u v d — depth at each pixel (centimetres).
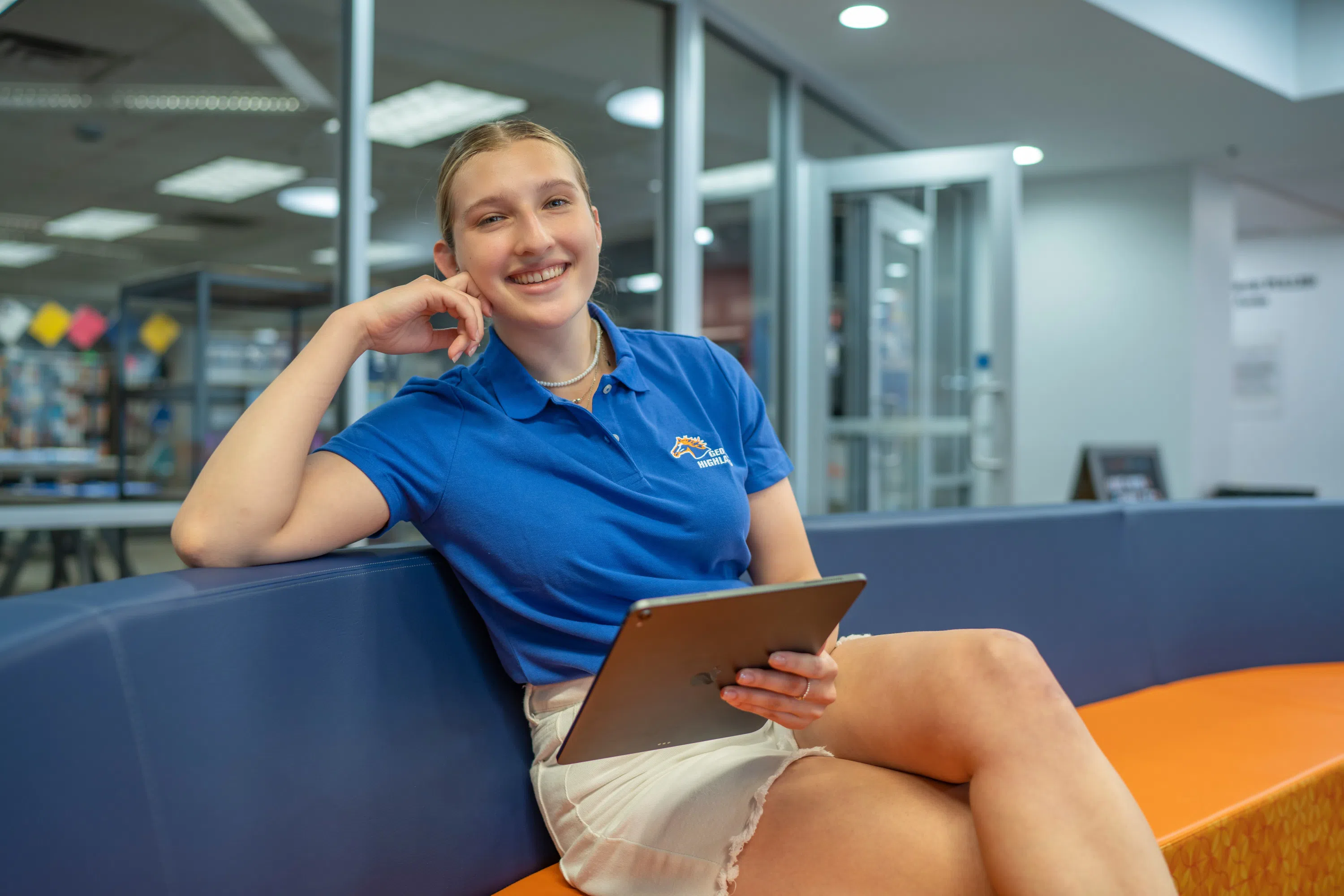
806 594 90
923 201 430
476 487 116
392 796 110
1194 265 577
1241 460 816
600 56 342
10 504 246
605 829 114
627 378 126
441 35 297
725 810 106
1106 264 599
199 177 271
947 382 434
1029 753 95
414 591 118
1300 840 146
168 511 268
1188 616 218
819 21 379
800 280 438
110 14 258
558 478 118
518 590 118
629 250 356
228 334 279
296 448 108
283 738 99
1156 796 139
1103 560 204
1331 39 459
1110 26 382
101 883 77
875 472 451
